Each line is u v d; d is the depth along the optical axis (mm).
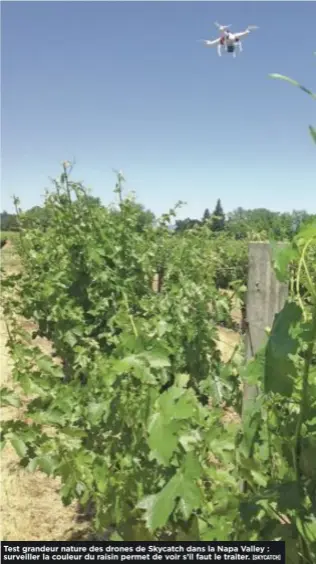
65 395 2789
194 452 1854
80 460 2496
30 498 4078
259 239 4586
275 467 1969
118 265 4395
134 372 1872
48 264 4883
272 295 2852
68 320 4145
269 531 1720
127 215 4605
